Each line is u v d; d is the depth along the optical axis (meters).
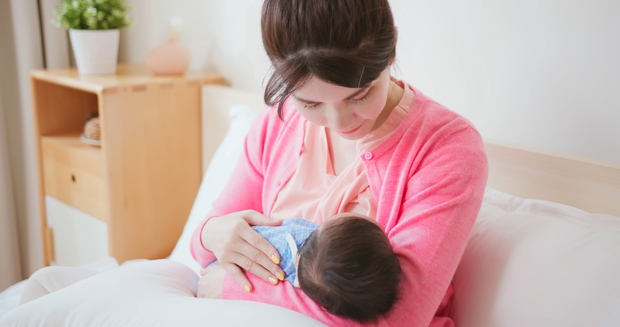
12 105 1.98
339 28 0.68
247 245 0.91
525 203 1.00
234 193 1.10
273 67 0.79
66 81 1.64
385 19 0.73
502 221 0.95
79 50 1.69
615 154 1.06
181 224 1.84
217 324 0.75
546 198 1.05
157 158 1.70
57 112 1.87
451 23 1.26
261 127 1.11
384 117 0.93
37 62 1.91
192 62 1.95
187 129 1.77
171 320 0.78
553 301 0.79
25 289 1.03
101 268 1.44
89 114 1.82
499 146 1.10
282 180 1.02
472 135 0.88
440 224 0.79
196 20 1.88
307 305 0.80
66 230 1.84
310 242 0.80
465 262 0.94
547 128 1.15
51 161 1.81
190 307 0.81
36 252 2.06
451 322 0.89
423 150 0.85
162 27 2.00
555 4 1.09
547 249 0.85
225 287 0.90
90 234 1.73
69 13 1.67
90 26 1.67
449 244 0.79
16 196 2.08
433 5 1.29
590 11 1.05
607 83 1.05
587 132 1.09
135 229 1.69
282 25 0.70
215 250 0.96
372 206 0.89
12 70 1.93
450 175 0.81
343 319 0.77
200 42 1.89
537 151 1.06
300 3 0.68
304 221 0.91
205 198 1.44
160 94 1.66
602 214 0.91
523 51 1.16
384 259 0.74
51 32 1.93
